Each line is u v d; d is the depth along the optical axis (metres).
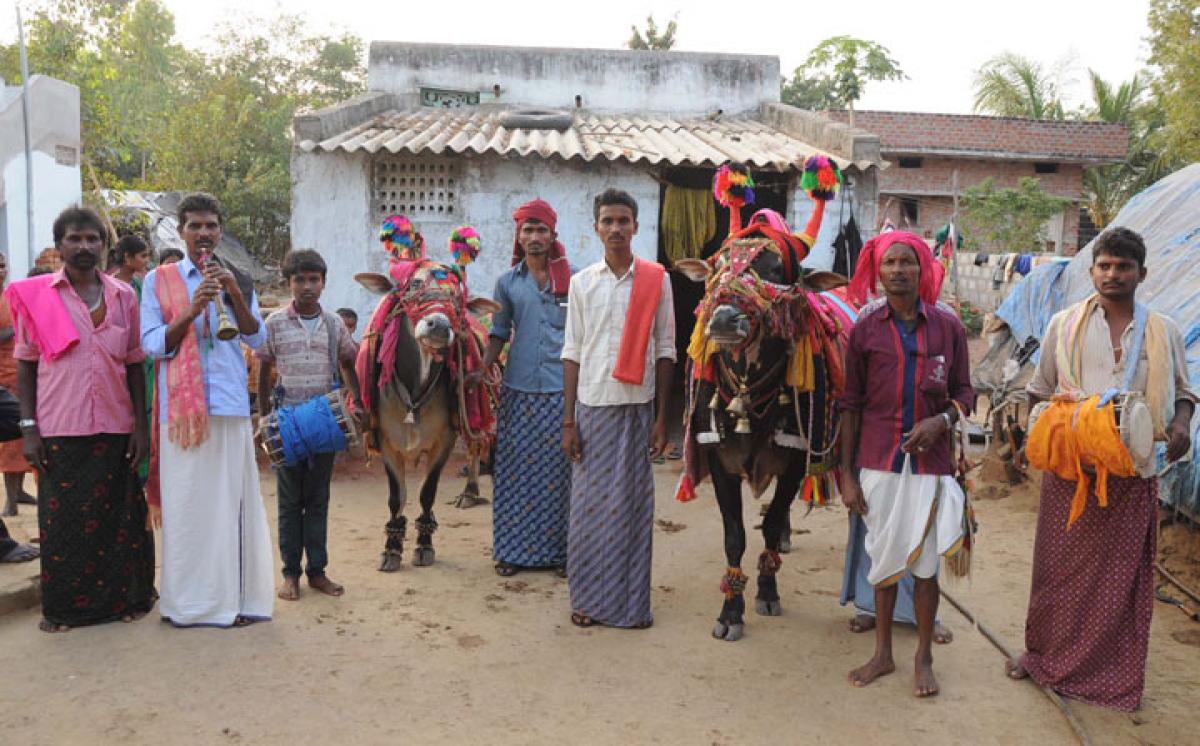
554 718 4.00
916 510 4.13
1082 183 23.30
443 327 5.24
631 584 5.03
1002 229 20.61
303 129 9.28
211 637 4.76
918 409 4.13
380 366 5.73
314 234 9.37
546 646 4.77
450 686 4.29
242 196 23.98
